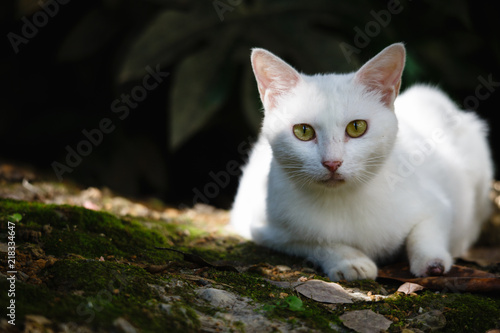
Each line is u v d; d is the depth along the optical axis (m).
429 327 3.24
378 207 4.36
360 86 4.18
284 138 4.27
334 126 4.06
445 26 7.92
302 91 4.22
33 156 8.93
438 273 4.06
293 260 4.65
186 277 3.69
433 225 4.48
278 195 4.59
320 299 3.52
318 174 4.06
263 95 4.55
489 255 5.88
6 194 5.54
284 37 6.67
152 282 3.34
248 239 5.22
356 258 4.23
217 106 6.50
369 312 3.33
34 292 2.94
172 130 6.48
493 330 3.20
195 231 5.28
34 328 2.59
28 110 8.85
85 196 6.21
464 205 5.32
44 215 4.45
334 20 6.84
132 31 8.00
